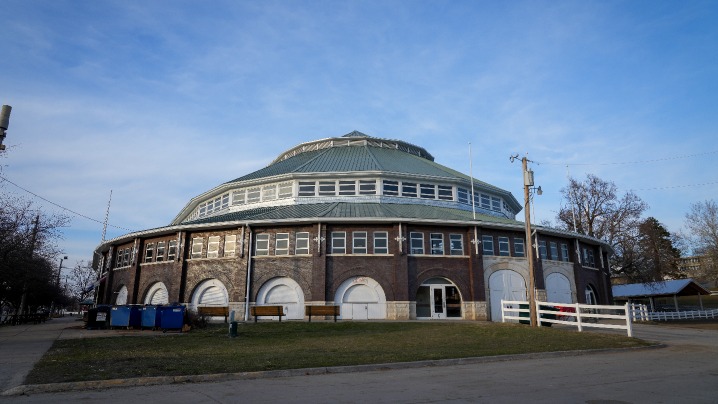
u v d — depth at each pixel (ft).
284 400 28.40
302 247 105.60
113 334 75.87
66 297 306.55
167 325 80.79
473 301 105.19
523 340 63.98
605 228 179.52
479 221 108.88
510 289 110.63
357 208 113.91
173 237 117.60
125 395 30.40
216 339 67.26
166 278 114.42
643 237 179.63
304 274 103.40
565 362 46.57
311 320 98.99
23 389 31.32
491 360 48.11
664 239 241.35
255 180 127.75
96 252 166.09
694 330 92.38
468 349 54.95
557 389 31.50
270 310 94.02
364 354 50.26
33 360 45.27
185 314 83.10
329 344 61.16
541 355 51.24
